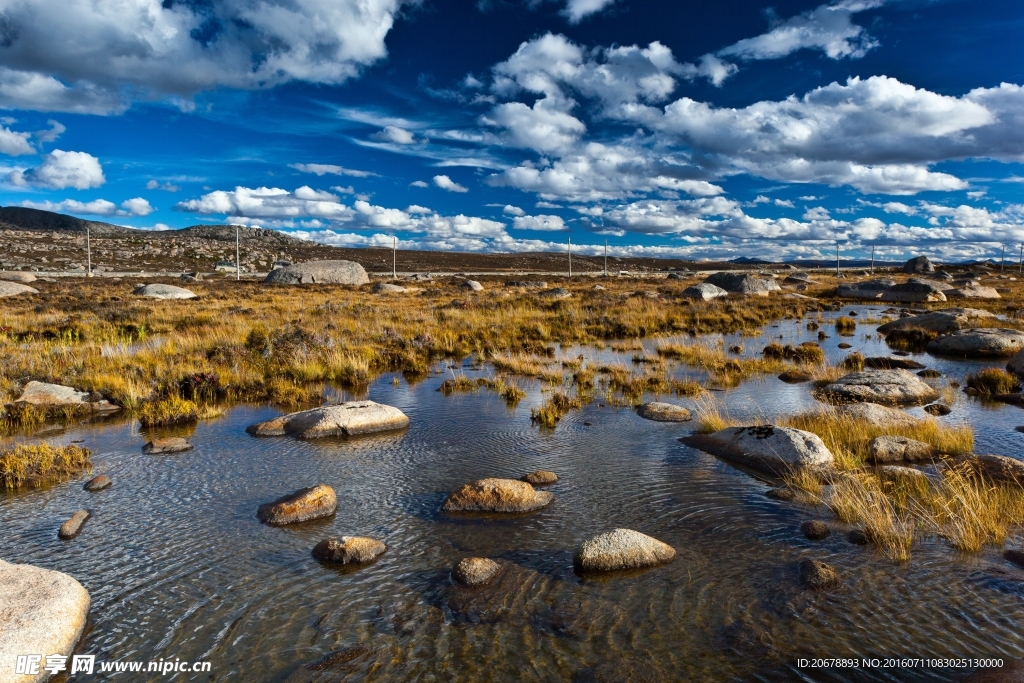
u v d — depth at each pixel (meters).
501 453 8.98
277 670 4.13
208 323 23.48
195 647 4.40
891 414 10.29
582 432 10.16
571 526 6.42
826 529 6.14
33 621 4.31
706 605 4.84
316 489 6.96
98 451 9.11
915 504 6.61
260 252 140.00
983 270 98.06
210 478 7.89
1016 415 11.35
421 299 38.78
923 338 21.62
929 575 5.23
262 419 11.14
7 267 79.88
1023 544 5.77
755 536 6.12
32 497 7.25
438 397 13.03
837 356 19.11
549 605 4.88
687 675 3.98
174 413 10.90
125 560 5.69
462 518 6.64
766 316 31.97
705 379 15.09
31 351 15.84
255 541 6.08
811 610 4.73
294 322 23.67
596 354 19.27
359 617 4.75
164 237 164.75
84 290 43.28
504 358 17.38
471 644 4.37
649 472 8.12
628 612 4.76
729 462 8.52
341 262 60.28
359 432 10.02
